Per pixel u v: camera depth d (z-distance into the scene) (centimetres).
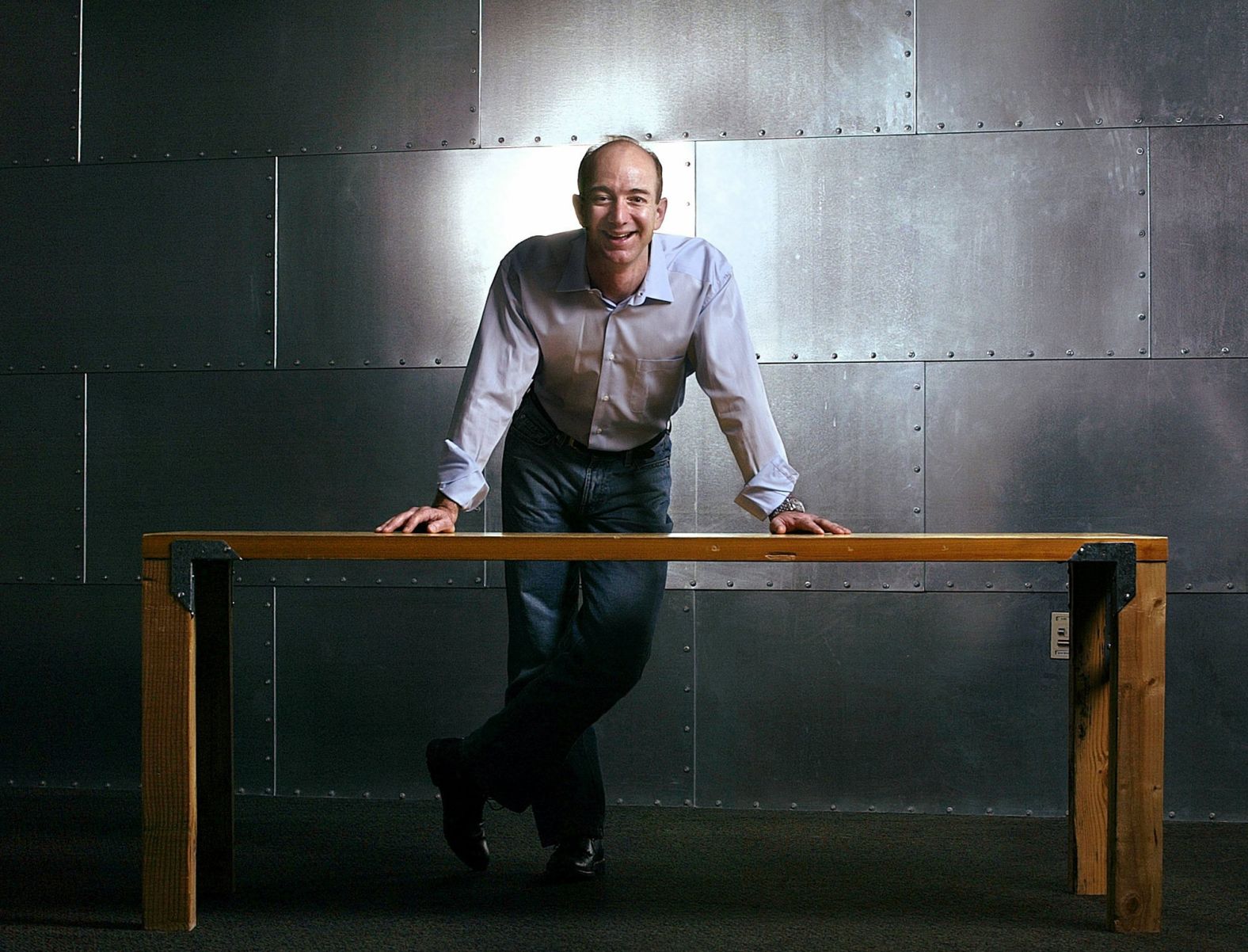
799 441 322
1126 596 206
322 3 336
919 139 321
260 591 334
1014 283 318
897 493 320
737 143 326
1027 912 222
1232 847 280
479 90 332
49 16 344
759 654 322
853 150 323
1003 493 318
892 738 318
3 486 344
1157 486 314
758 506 230
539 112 331
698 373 235
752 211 325
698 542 199
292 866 256
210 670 234
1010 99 319
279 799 329
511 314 231
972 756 316
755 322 324
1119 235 316
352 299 335
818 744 320
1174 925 214
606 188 212
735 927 213
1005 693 315
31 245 344
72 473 341
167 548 208
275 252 337
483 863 251
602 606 229
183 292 339
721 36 327
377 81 335
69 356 342
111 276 341
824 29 324
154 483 339
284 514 335
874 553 200
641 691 325
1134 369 315
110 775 339
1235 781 310
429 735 329
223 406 338
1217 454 312
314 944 203
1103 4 317
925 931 211
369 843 278
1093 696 234
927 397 320
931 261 320
